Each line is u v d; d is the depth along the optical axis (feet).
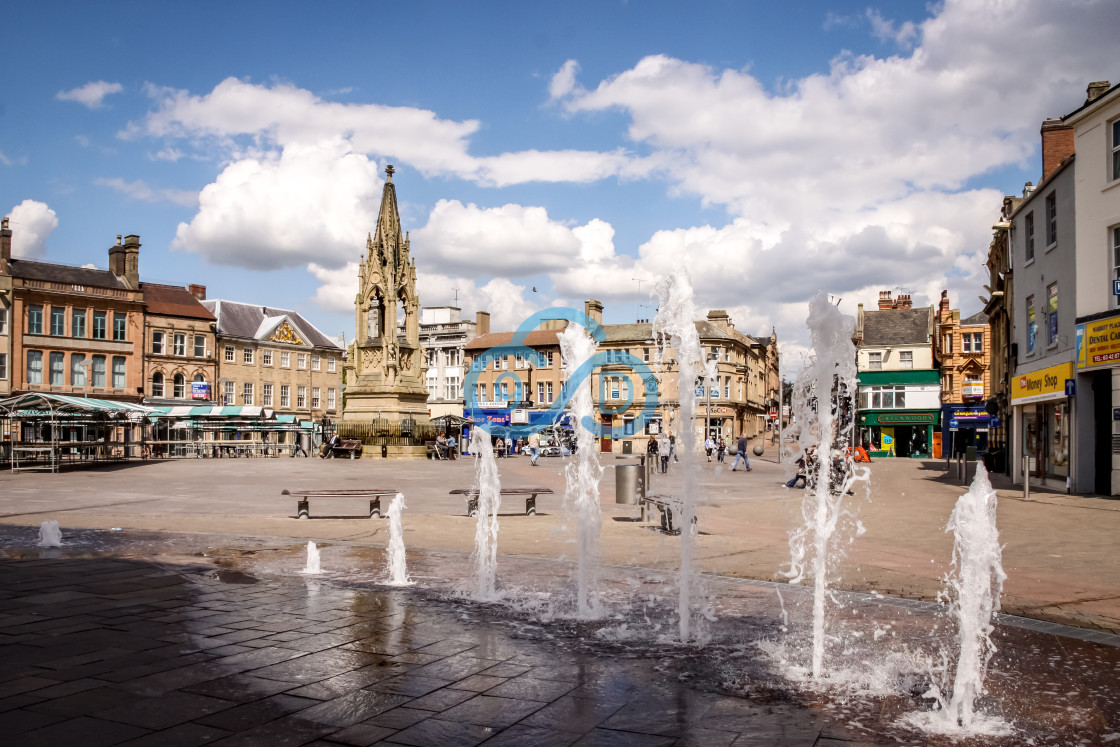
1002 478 104.99
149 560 33.40
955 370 204.23
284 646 19.83
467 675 17.61
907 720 15.21
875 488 84.02
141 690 16.29
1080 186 72.84
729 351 262.47
